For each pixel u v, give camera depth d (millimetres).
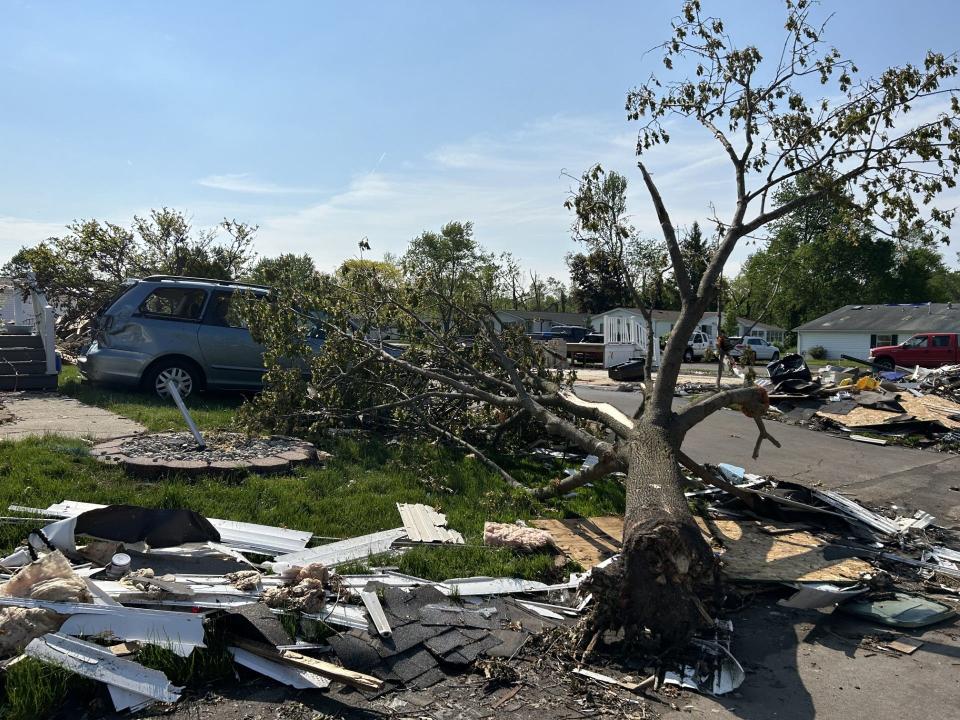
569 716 3375
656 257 8156
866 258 55906
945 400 14562
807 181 7574
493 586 4664
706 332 43375
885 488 8750
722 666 3914
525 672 3736
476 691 3533
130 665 3266
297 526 5371
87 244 17266
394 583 4504
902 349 32531
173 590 3840
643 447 5512
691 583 4016
